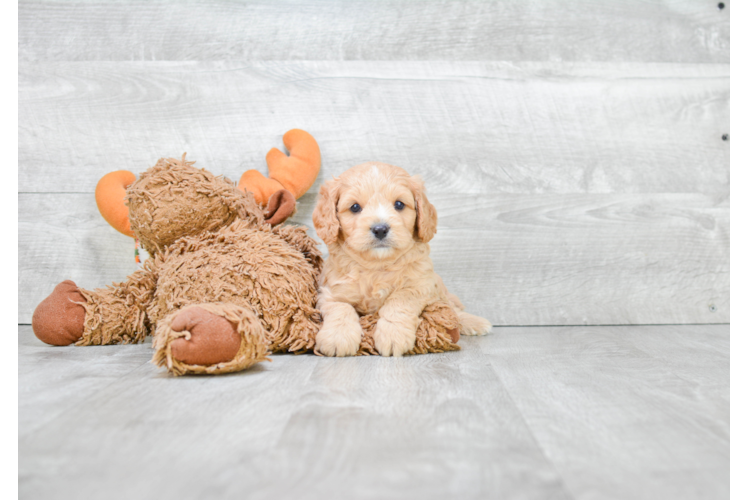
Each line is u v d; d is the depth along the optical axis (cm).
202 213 181
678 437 108
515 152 236
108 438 106
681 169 238
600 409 123
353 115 234
